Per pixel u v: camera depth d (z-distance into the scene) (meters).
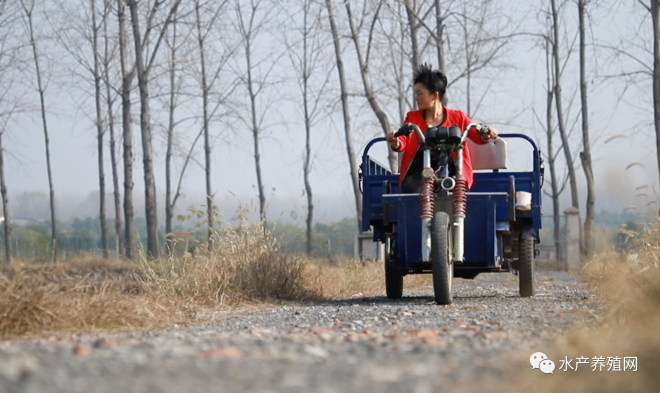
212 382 4.88
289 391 4.67
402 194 13.30
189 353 5.93
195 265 14.56
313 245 47.28
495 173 14.54
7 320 8.43
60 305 9.09
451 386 4.94
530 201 14.27
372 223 14.94
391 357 5.94
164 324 9.75
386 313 10.90
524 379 5.18
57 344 6.95
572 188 38.81
